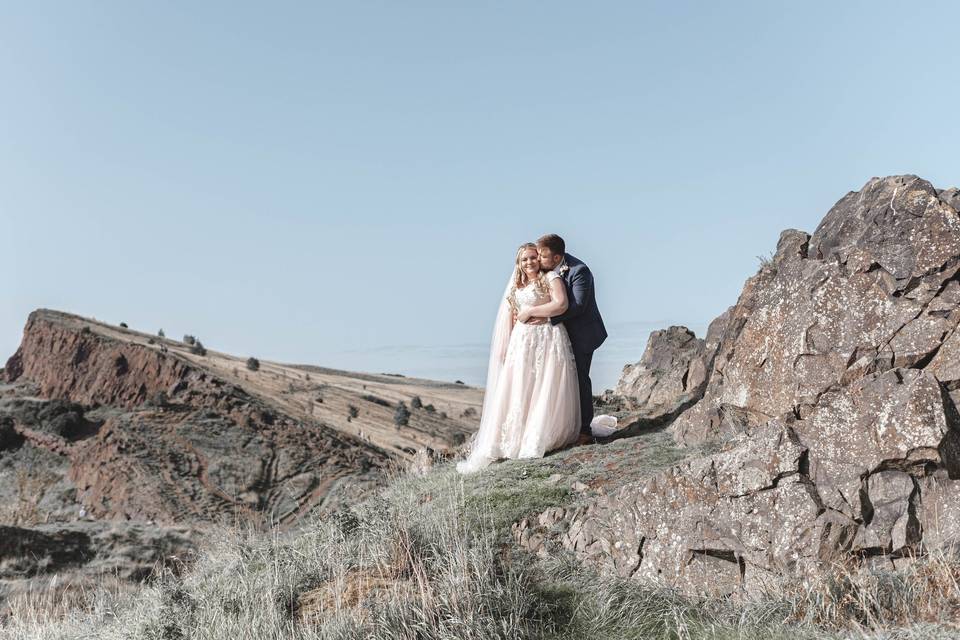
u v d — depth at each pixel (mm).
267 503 49312
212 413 66062
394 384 171500
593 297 10742
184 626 7203
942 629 4934
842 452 6426
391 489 10969
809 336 8203
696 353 13344
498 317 11008
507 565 7219
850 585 5754
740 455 6773
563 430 10242
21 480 56625
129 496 50000
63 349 83188
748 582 6320
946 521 5910
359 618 6395
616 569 7086
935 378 6379
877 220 8211
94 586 15844
